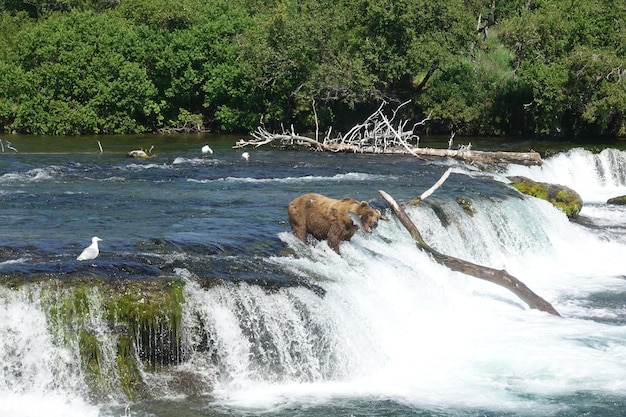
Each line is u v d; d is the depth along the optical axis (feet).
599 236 69.62
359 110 140.05
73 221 51.67
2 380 32.91
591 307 51.19
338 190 69.21
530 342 42.88
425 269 49.93
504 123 139.95
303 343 37.76
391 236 52.95
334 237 45.03
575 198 76.02
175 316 35.58
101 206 58.44
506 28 134.92
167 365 35.53
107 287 35.35
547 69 127.13
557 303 52.13
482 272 49.98
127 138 126.41
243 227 50.08
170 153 101.86
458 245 57.93
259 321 37.17
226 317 36.63
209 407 33.55
